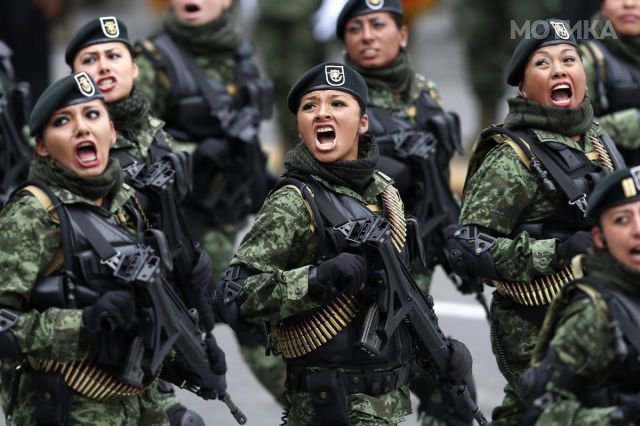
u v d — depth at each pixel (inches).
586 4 1128.8
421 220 782.5
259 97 897.5
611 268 526.0
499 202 653.3
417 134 794.2
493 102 1448.1
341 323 613.3
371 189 629.0
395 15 812.0
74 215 592.7
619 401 521.7
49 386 598.2
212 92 869.2
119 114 725.3
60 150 595.8
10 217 590.6
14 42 1326.3
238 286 613.9
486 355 941.8
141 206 679.7
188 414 680.4
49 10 1349.7
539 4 1380.4
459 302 1056.2
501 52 1425.9
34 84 1343.5
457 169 1380.4
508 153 657.0
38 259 588.4
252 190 879.7
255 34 1406.3
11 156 863.1
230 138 862.5
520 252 639.8
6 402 627.2
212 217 857.5
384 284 604.4
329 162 621.9
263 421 850.8
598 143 676.1
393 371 623.8
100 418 606.9
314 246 615.8
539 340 537.6
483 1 1412.4
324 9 1403.8
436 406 748.6
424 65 2039.9
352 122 623.2
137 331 591.5
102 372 599.8
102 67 724.7
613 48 861.2
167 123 871.7
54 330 581.0
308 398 624.7
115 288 593.6
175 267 687.7
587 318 520.1
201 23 874.1
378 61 809.5
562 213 653.9
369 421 617.0
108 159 609.6
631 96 855.7
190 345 623.2
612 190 521.0
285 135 1429.6
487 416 836.6
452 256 659.4
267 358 829.8
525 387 532.4
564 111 660.1
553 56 664.4
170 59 865.5
